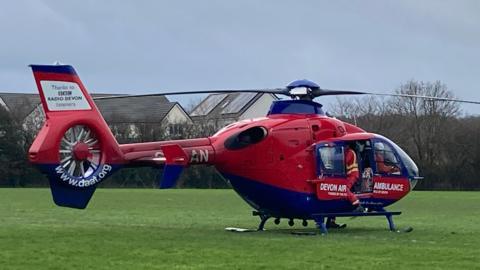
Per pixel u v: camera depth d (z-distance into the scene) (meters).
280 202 22.28
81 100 20.11
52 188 19.92
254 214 23.42
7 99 102.12
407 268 14.64
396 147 23.91
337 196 22.39
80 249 17.52
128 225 26.36
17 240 19.67
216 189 78.06
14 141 85.31
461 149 89.56
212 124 94.75
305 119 22.47
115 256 16.23
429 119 91.25
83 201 20.25
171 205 43.09
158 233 22.05
